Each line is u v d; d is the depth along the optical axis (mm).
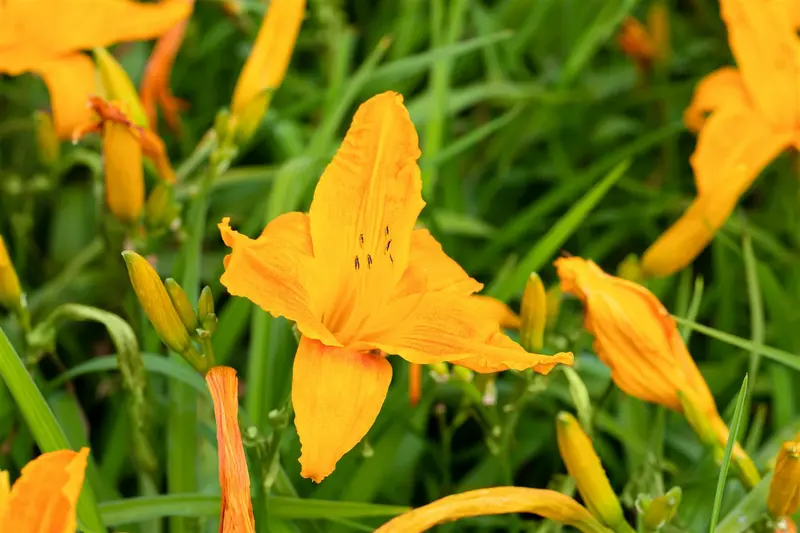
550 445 883
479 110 1135
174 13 836
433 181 912
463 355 704
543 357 701
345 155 730
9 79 1148
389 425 811
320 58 1170
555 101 1033
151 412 780
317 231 725
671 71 1228
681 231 815
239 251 697
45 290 897
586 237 1011
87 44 821
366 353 708
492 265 968
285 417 731
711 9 1299
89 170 1042
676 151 1108
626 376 757
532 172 1086
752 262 833
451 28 967
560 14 1229
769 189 1103
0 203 974
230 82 1203
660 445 784
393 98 731
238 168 1099
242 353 930
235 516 678
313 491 806
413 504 873
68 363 924
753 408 902
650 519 730
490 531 835
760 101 851
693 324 759
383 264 730
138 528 779
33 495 657
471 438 899
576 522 729
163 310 724
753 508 737
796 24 859
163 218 819
